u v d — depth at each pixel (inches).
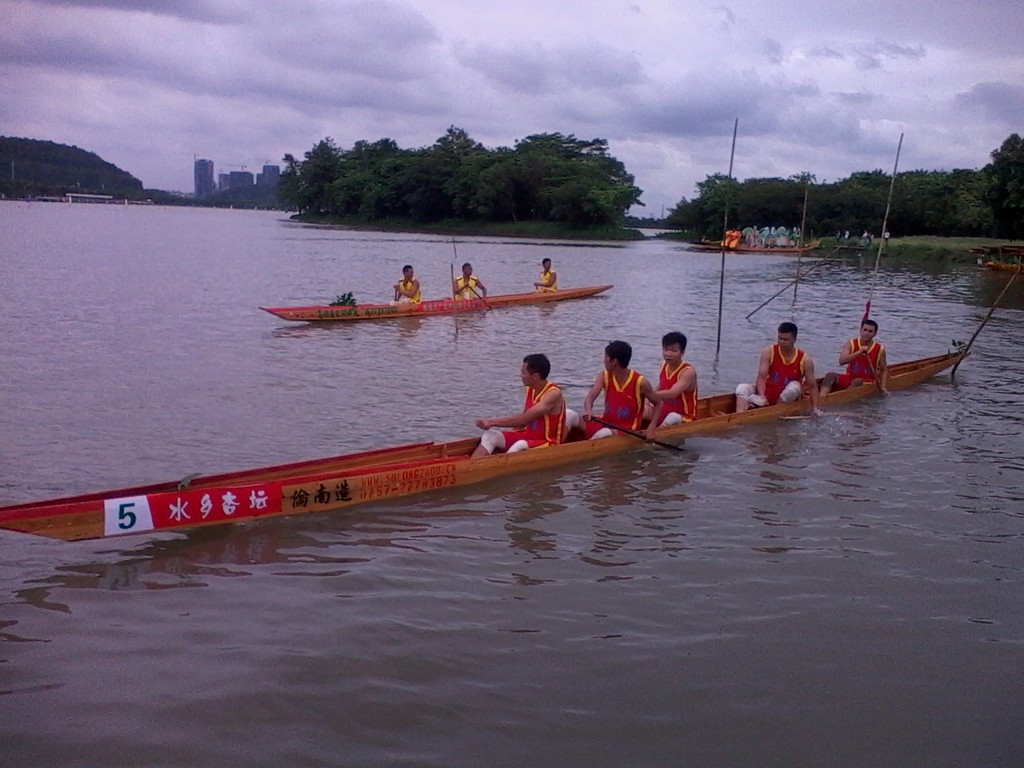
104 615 204.7
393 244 2145.7
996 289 1179.9
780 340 412.8
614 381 354.0
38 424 361.4
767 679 183.3
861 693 179.5
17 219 2669.8
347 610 209.0
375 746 157.9
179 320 671.8
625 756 156.9
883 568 241.0
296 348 571.8
